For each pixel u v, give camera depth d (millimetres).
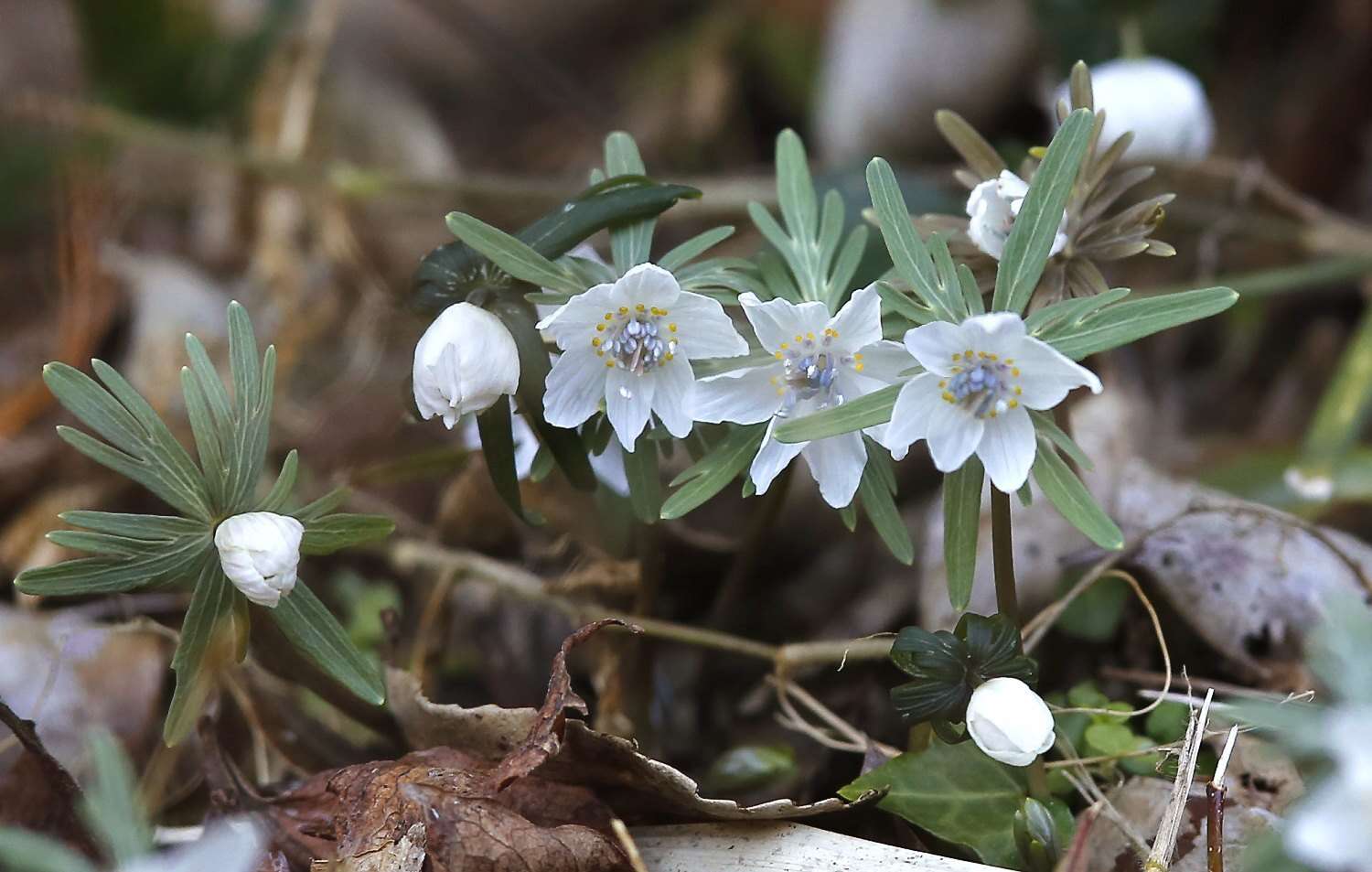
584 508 541
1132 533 538
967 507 473
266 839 493
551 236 487
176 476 474
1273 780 495
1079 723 509
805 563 576
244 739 527
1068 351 469
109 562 473
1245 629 525
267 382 477
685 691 548
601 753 484
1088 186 488
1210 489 550
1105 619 526
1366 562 532
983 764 494
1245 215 604
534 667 551
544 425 488
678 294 476
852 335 473
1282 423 639
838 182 603
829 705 535
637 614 530
